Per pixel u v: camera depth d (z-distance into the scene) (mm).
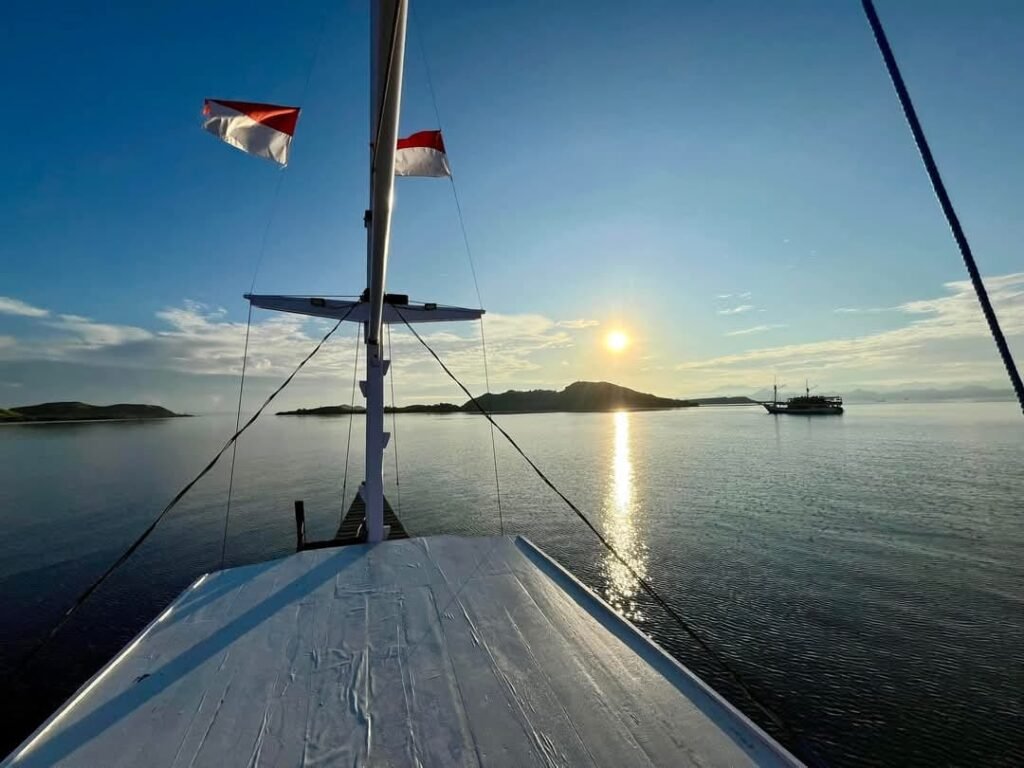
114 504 29656
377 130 3246
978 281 2010
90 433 130875
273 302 7379
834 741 8680
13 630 13469
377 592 4996
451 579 5320
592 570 17156
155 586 16422
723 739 2723
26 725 9719
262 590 5121
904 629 12445
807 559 17859
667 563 17688
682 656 11570
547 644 3857
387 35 2691
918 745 8516
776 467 40312
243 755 2662
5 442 94938
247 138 5434
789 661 11141
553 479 36094
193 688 3346
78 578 17141
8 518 26500
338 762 2596
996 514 23359
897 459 43781
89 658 12039
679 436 76250
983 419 112312
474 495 30312
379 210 4105
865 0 2256
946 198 2062
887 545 19266
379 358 7383
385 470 42781
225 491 33312
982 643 11656
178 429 153125
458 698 3152
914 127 2141
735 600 14461
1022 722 8945
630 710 2992
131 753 2693
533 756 2605
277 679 3441
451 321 8344
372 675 3459
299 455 59875
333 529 22531
